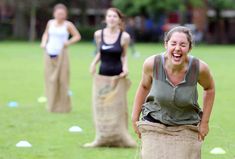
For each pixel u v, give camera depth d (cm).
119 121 2072
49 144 2134
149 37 11400
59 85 2886
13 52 7681
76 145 2120
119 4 11069
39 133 2342
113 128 2062
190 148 1407
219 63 6319
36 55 7156
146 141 1420
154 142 1411
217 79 4628
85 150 2036
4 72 5050
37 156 1941
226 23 11975
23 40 11262
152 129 1412
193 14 11856
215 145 2122
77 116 2792
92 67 2147
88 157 1925
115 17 2145
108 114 2070
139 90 1445
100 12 12544
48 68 2886
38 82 4297
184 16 11544
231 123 2603
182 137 1405
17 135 2295
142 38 11400
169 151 1405
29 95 3566
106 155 1955
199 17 11806
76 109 3031
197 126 1420
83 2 11956
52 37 2858
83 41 11206
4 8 11806
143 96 1446
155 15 11162
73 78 4616
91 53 7669
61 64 2864
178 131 1408
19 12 11338
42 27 11600
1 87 3975
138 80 4422
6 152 1994
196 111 1420
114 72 2123
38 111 2939
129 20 10181
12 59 6512
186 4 11244
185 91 1379
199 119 1427
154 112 1418
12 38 11400
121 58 2145
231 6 11531
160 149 1406
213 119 2709
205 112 1422
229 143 2155
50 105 2900
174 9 11069
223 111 2966
